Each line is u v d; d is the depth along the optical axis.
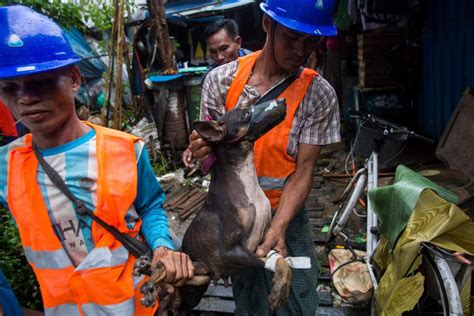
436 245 1.87
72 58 1.29
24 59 1.19
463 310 1.95
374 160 2.94
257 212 1.32
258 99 1.68
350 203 3.14
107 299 1.37
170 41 6.91
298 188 1.67
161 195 1.60
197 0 11.20
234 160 1.31
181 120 6.51
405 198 2.01
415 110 6.63
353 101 7.40
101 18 6.52
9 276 2.60
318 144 1.71
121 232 1.40
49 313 1.44
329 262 3.15
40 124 1.27
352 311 2.71
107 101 5.92
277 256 1.28
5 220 2.89
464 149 4.71
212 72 1.83
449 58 5.49
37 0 4.12
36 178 1.37
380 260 2.38
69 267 1.40
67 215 1.37
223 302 2.86
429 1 5.93
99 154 1.38
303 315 1.91
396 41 6.31
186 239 1.39
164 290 1.20
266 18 1.62
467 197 3.96
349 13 5.55
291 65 1.58
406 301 1.95
